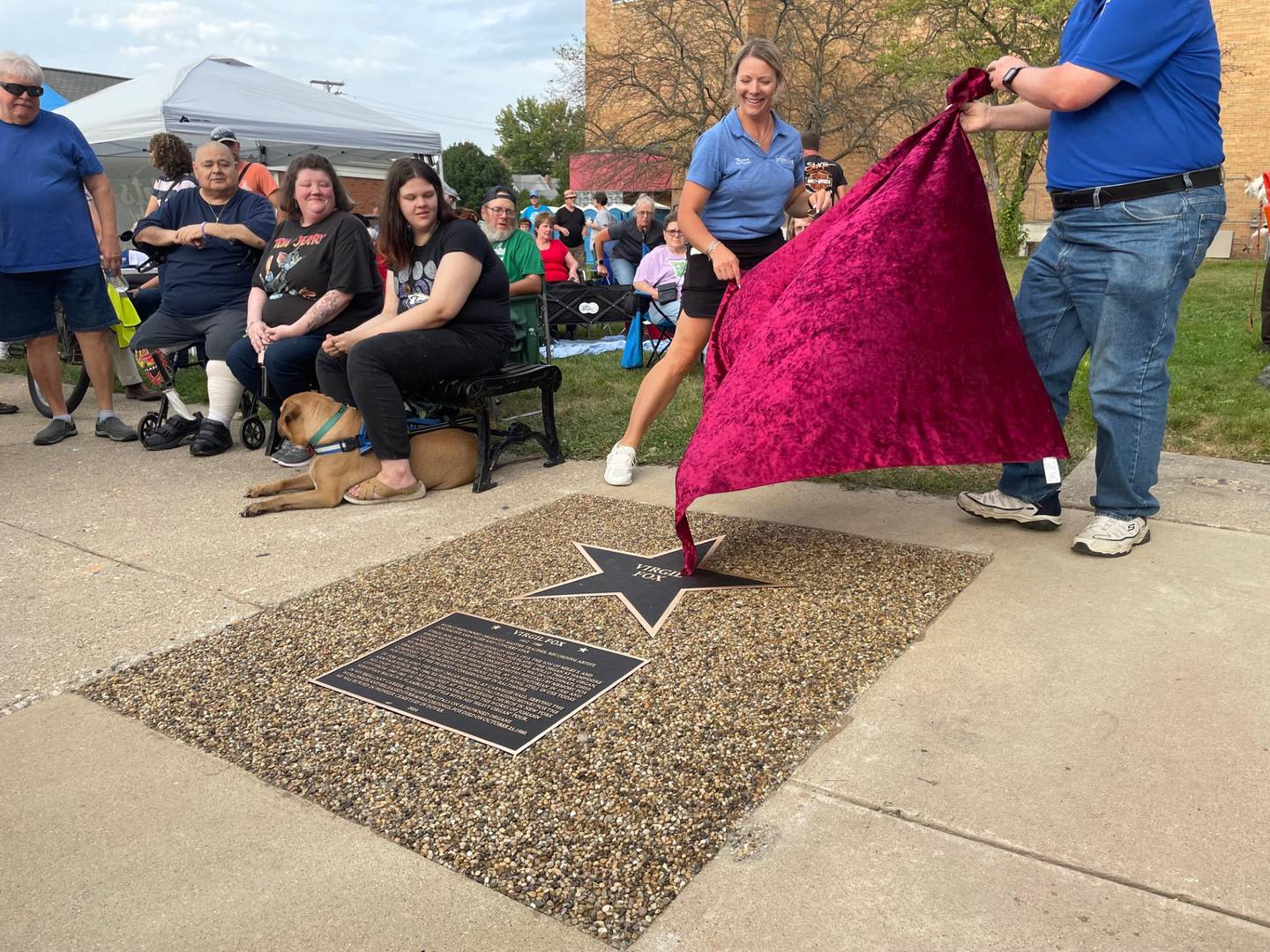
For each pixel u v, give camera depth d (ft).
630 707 7.91
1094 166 10.07
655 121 77.51
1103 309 10.30
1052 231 11.04
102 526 13.73
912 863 5.90
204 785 7.14
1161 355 10.17
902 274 10.32
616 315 31.35
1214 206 9.79
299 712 8.14
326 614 10.19
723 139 13.48
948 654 8.57
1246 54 71.97
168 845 6.45
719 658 8.70
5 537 13.38
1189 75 9.51
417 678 8.63
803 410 10.27
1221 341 23.29
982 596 9.77
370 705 8.19
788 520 12.50
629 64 79.61
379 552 12.19
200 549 12.55
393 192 14.56
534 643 9.20
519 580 10.87
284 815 6.73
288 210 17.38
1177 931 5.24
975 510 11.98
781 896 5.68
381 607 10.27
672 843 6.21
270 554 12.28
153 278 26.61
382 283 17.24
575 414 19.79
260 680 8.77
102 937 5.61
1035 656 8.44
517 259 19.98
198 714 8.21
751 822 6.38
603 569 11.09
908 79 70.38
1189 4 9.32
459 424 16.71
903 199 10.41
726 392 10.91
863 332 10.29
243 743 7.72
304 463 17.06
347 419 14.43
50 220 18.15
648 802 6.64
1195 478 13.15
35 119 18.37
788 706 7.82
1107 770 6.73
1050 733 7.24
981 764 6.88
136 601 10.82
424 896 5.85
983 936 5.28
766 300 12.05
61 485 16.19
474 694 8.27
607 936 5.46
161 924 5.70
